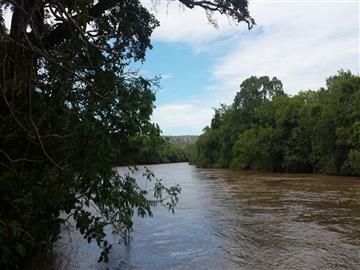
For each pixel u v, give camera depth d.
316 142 46.62
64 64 7.12
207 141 79.81
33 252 8.95
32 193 7.39
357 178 37.25
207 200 21.94
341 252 10.58
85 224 7.84
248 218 15.82
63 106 7.77
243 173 51.69
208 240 12.23
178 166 90.75
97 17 8.90
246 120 71.12
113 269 9.31
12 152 7.42
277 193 24.55
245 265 9.61
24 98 7.25
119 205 9.26
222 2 11.04
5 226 6.44
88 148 7.96
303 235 12.61
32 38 7.65
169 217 16.39
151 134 9.46
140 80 8.69
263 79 71.38
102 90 7.88
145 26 9.78
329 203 19.42
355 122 40.47
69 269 9.23
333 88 47.28
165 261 10.02
